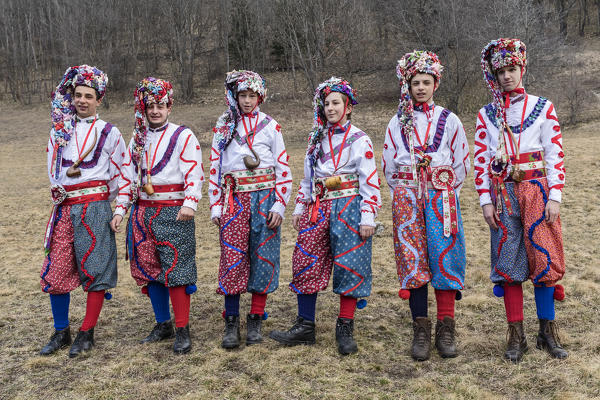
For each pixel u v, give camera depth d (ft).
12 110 120.37
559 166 9.66
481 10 80.94
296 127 86.07
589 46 107.34
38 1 151.23
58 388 9.18
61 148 10.93
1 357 10.64
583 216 20.88
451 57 87.81
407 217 10.09
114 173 11.34
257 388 8.89
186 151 10.91
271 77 122.42
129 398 8.73
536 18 75.61
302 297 10.69
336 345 10.58
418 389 8.66
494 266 10.10
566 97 71.31
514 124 9.91
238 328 10.87
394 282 14.62
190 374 9.50
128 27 149.59
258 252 10.87
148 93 10.76
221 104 113.09
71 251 10.84
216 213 11.12
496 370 9.24
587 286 13.12
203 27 142.82
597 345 9.82
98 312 10.93
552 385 8.58
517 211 9.80
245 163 10.85
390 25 102.01
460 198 26.21
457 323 11.49
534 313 11.78
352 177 10.61
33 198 36.81
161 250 10.79
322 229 10.57
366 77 107.24
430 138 10.08
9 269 18.12
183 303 10.75
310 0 100.94
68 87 11.09
